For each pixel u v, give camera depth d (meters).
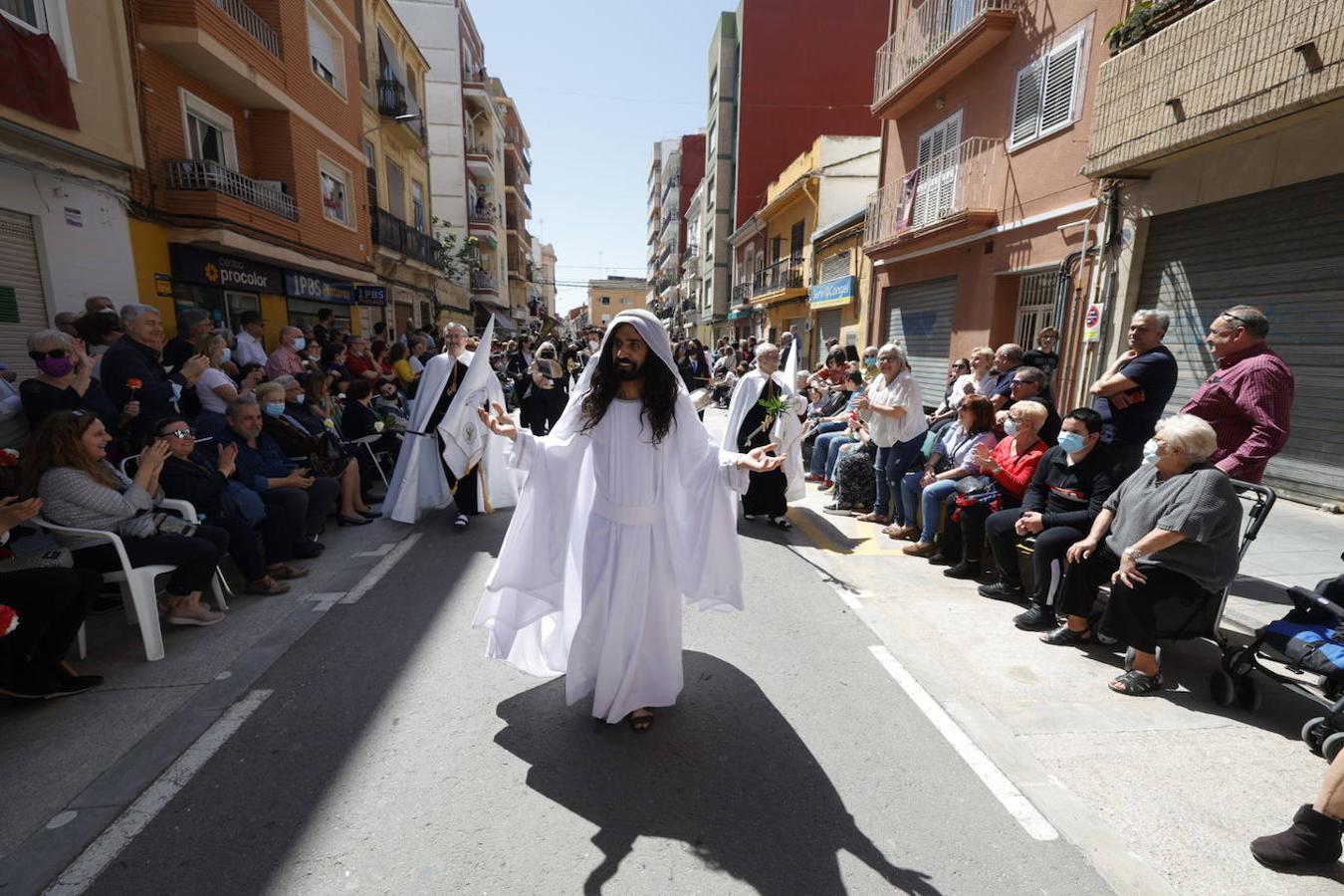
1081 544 3.80
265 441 5.34
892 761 2.83
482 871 2.19
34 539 3.83
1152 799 2.60
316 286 15.00
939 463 5.91
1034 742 2.98
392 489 6.50
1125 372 4.62
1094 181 8.95
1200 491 3.25
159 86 9.85
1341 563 4.79
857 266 18.19
